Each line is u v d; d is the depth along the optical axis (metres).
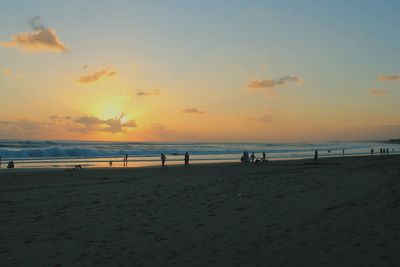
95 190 16.81
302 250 6.41
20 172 32.41
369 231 7.35
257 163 44.00
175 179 22.17
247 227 8.27
